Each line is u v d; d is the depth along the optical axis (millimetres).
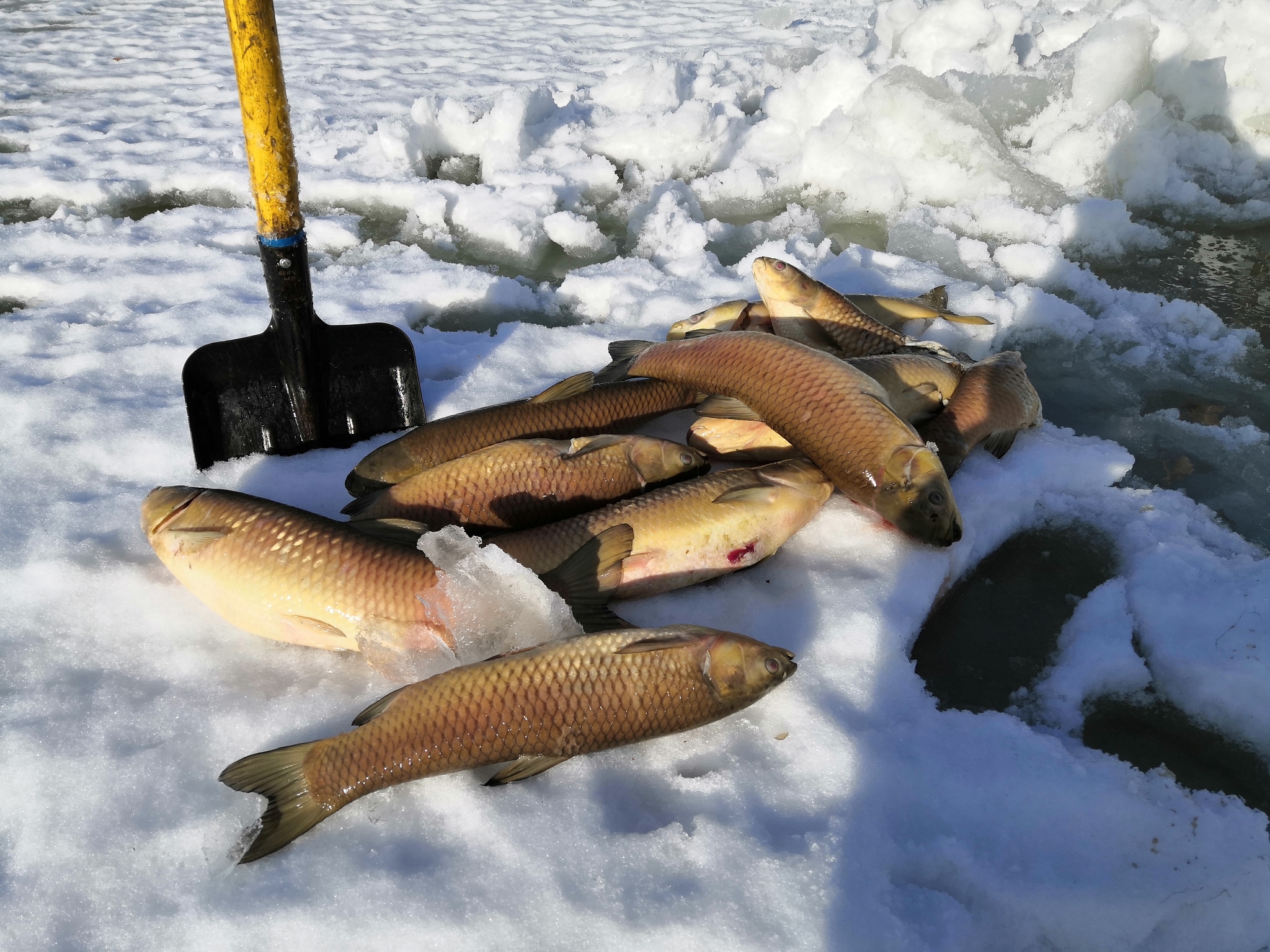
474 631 740
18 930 610
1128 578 923
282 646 807
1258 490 1039
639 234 1588
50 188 1671
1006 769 725
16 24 2838
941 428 990
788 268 1068
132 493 969
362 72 2352
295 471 1012
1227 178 1784
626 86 2016
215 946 605
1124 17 1812
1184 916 674
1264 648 819
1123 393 1201
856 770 712
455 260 1521
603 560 805
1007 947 667
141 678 775
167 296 1367
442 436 952
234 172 1742
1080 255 1536
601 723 685
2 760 700
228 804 680
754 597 856
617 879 637
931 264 1459
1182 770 770
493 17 3012
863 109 1771
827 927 620
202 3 3188
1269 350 1283
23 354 1197
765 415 922
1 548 887
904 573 878
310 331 1002
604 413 998
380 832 665
